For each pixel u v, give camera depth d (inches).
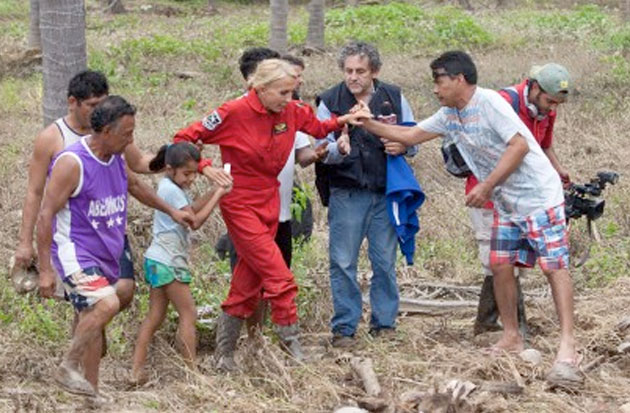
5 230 429.7
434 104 693.3
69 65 396.5
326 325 360.5
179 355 319.6
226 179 295.7
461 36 1043.9
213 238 435.5
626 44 957.2
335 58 945.5
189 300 311.3
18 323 340.5
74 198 269.7
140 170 303.9
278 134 305.3
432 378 298.7
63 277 272.5
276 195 313.0
